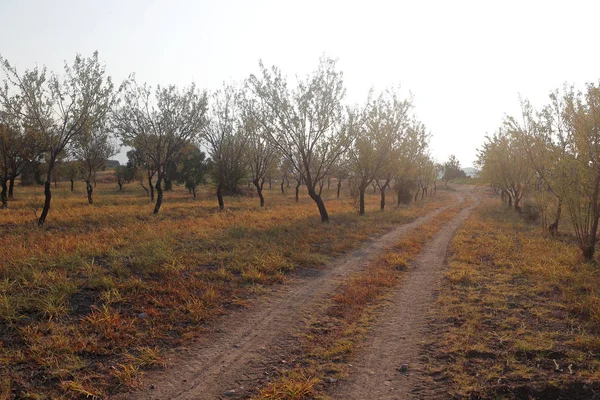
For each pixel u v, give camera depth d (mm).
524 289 7648
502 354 4926
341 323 6129
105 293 6453
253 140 26562
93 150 26125
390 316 6430
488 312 6441
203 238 11727
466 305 6750
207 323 5949
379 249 12180
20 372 4305
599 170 9711
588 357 4762
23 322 5379
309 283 8273
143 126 20062
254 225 15133
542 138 13844
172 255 9102
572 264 9391
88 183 26484
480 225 18156
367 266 9922
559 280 8125
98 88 14805
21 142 19328
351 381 4422
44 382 4195
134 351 4977
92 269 7672
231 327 5883
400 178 29547
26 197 29312
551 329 5664
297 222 16938
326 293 7605
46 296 6137
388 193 49875
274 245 11109
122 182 48625
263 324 6020
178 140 20375
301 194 45344
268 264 9086
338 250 11602
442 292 7645
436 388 4258
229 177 35562
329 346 5309
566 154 10617
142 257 8703
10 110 15234
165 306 6359
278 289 7766
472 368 4621
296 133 17594
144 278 7586
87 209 20484
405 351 5152
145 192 41219
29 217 16375
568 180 10406
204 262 9047
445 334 5629
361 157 21703
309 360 4910
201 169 40875
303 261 9820
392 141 22219
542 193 15000
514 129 17609
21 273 7016
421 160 34156
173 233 12070
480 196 49625
